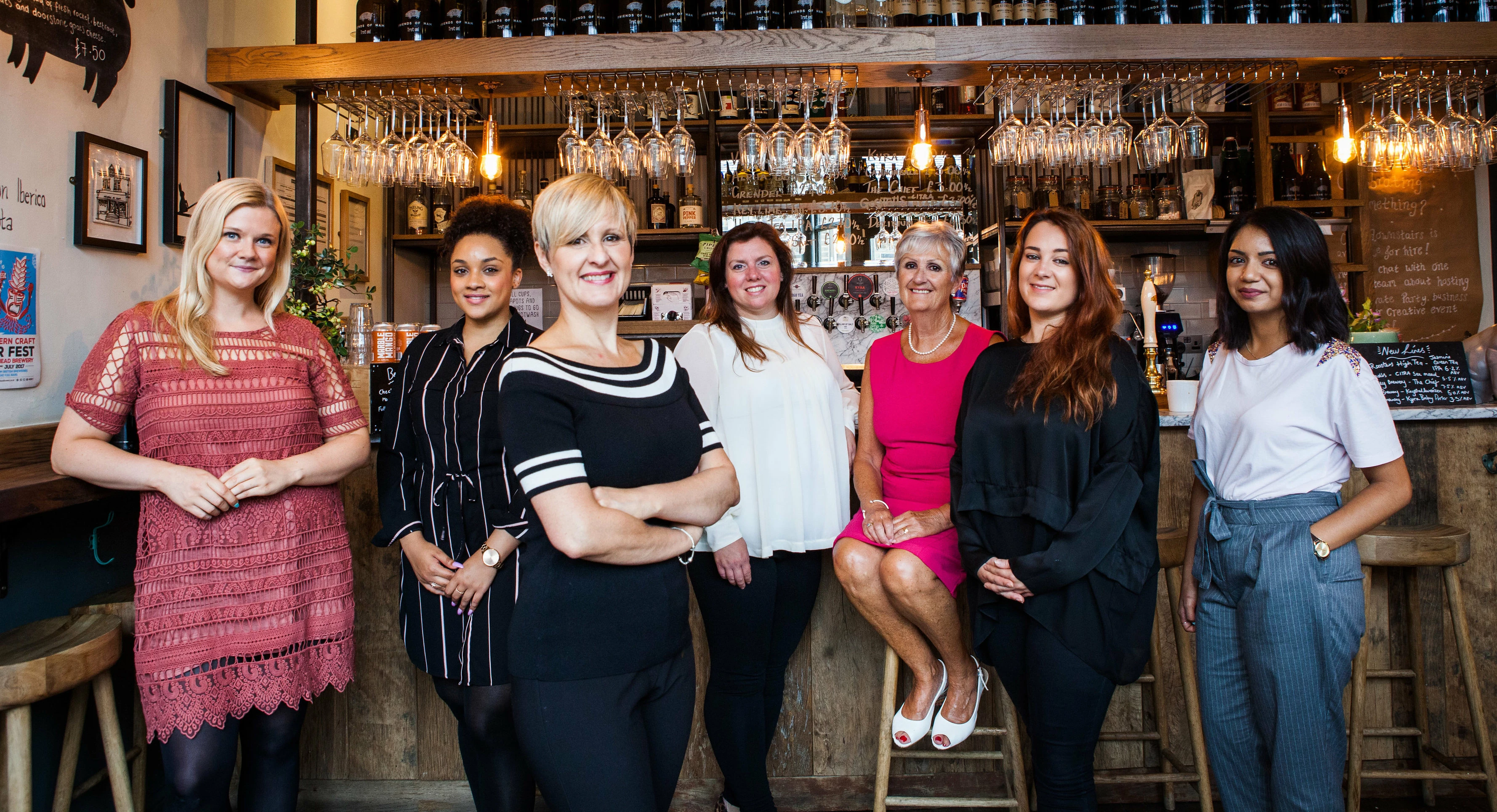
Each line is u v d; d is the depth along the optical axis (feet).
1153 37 9.58
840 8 10.19
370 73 9.38
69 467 5.12
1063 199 15.01
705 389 6.33
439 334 6.03
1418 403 8.05
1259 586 5.15
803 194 14.75
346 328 8.68
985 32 9.56
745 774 6.24
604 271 4.02
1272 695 5.14
